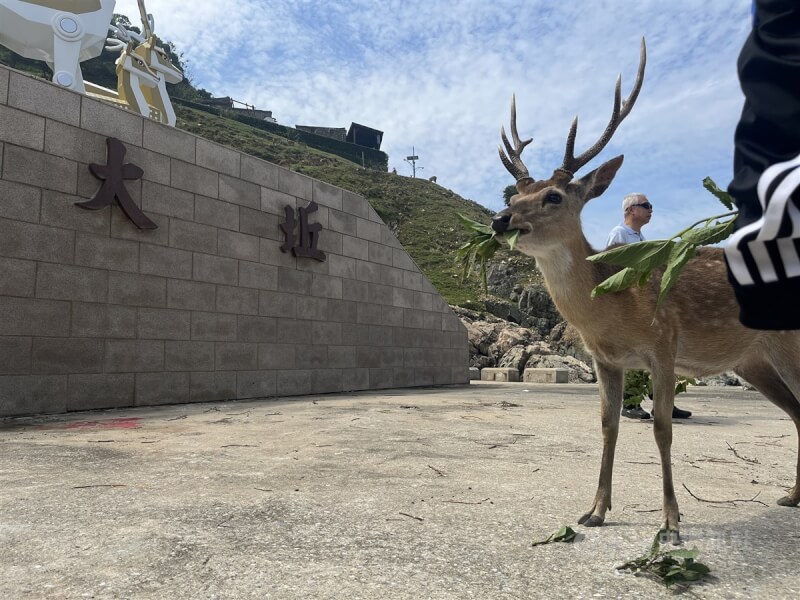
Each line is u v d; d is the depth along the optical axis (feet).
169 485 12.46
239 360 34.71
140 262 29.76
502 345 84.99
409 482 12.89
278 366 37.22
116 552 8.29
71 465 14.58
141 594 6.88
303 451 16.74
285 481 12.92
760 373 11.94
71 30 65.26
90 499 11.23
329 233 41.55
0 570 7.60
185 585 7.16
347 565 7.88
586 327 10.44
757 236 3.78
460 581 7.36
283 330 37.70
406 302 48.75
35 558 8.04
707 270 10.47
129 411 27.40
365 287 44.60
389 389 46.01
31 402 25.39
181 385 31.42
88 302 27.53
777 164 3.81
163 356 30.60
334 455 16.14
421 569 7.75
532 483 12.87
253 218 36.01
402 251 48.70
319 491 12.01
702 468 14.90
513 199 10.73
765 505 11.22
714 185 6.29
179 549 8.43
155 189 30.55
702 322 10.09
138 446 17.48
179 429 21.21
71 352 26.81
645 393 24.94
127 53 76.59
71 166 27.14
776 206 3.67
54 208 26.45
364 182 247.50
